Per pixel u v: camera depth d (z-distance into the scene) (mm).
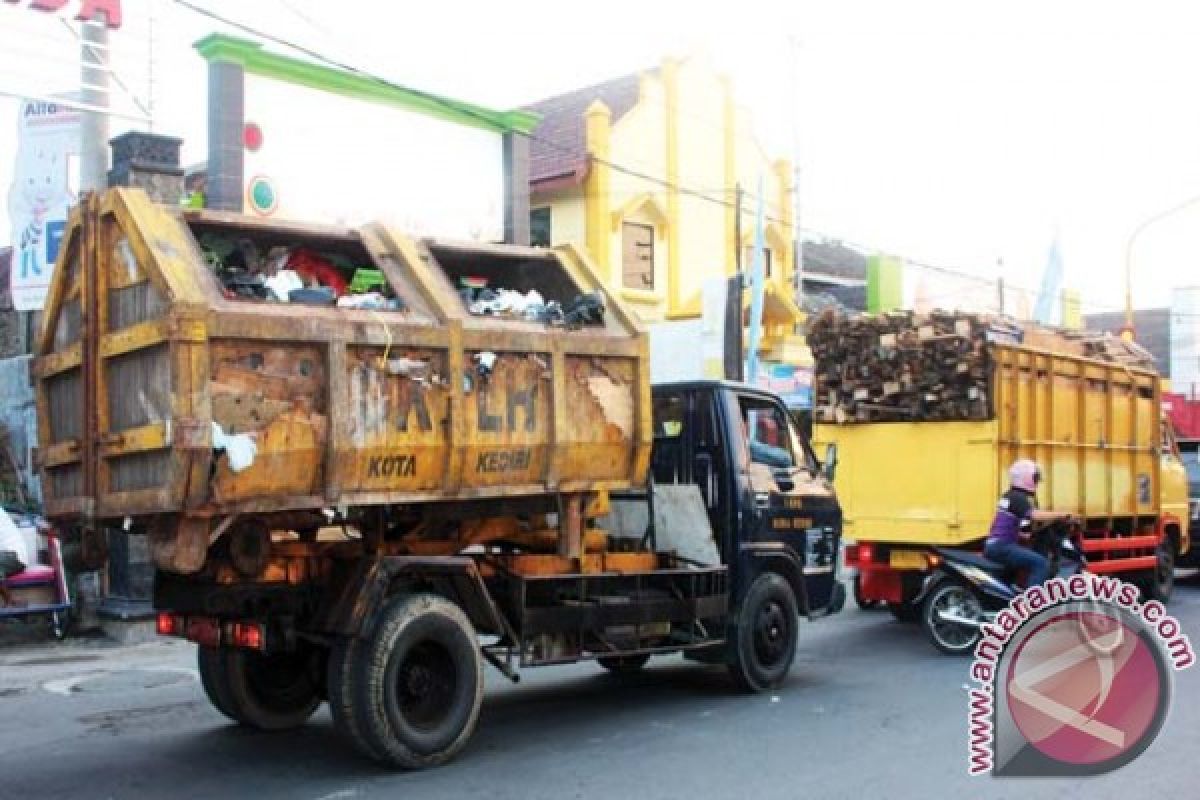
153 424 5895
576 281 8289
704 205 23625
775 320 22766
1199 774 6488
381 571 6508
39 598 11398
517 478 7281
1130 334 28703
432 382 6805
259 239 7219
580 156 21641
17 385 14383
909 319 11703
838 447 12172
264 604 6770
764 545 9039
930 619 10977
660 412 9305
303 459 6207
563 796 6070
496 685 9320
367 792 6141
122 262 6336
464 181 17344
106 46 12648
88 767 6738
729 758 6875
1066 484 12578
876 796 6074
